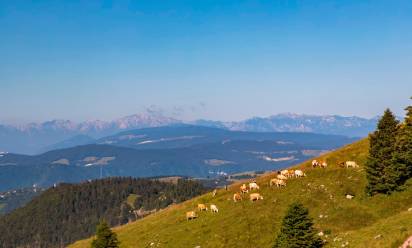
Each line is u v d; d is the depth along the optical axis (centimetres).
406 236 4088
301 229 4944
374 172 6431
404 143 6619
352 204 6309
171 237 6919
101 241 6378
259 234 6028
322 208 6406
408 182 6344
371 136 6688
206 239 6366
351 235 4966
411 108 7294
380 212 5944
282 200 7019
